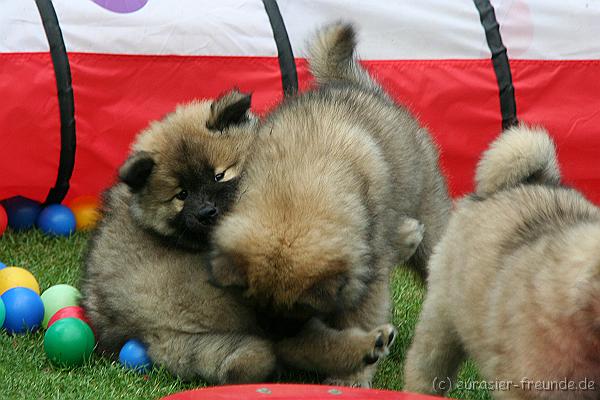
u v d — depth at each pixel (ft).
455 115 23.30
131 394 15.44
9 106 21.47
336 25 20.63
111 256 17.08
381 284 16.29
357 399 13.01
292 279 14.11
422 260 19.08
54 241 23.03
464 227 15.16
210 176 16.76
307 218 14.32
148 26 22.18
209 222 16.19
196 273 16.22
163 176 16.74
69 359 16.30
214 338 16.05
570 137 23.53
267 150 15.93
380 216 15.99
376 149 16.51
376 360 15.76
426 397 13.20
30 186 22.61
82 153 22.34
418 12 23.32
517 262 13.30
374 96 18.81
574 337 12.23
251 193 15.06
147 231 16.92
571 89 23.63
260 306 14.58
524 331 12.69
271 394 13.08
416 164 18.10
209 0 22.95
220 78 22.53
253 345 15.76
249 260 14.29
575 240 12.60
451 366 15.66
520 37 23.52
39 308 17.87
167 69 22.31
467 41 23.30
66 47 21.81
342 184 15.08
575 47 23.56
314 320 15.87
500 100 23.29
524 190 15.17
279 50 22.62
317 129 16.25
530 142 15.52
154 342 16.34
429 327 15.40
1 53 21.43
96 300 17.07
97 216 19.51
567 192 15.20
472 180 23.56
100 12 22.09
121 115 22.21
